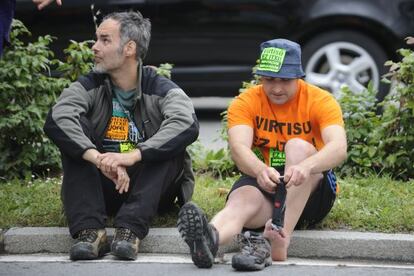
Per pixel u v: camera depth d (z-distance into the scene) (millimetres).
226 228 11914
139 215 12375
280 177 11758
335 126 12375
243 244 12086
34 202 14219
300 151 12109
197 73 21844
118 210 13383
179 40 21703
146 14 21531
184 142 12672
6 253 13055
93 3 21328
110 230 13008
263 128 12703
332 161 12047
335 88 21859
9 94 16172
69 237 12984
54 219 13578
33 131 16109
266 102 12695
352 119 16344
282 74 12203
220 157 16797
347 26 21719
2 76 16109
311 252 12867
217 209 14008
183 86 21953
